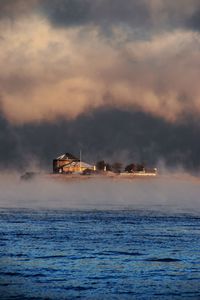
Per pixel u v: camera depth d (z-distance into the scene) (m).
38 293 177.62
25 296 174.38
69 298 173.25
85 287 185.00
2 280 193.38
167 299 173.25
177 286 187.50
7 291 179.50
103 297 174.50
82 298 173.25
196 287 186.38
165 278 198.88
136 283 191.25
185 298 174.12
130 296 175.88
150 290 182.25
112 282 192.38
